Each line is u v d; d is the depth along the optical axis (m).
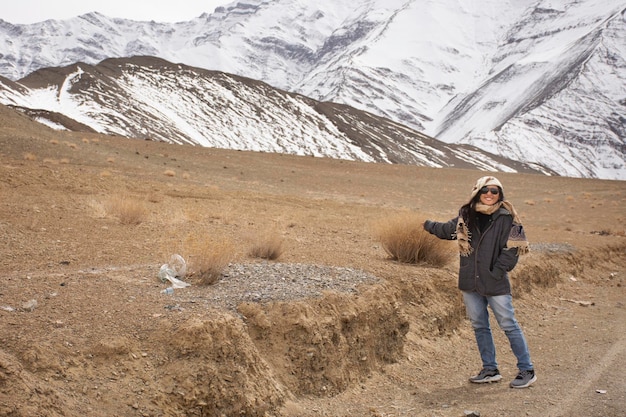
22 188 18.97
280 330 6.60
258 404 5.65
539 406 6.59
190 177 35.78
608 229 30.56
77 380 5.04
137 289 7.05
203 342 5.68
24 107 140.88
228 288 7.34
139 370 5.36
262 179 43.81
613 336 10.10
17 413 4.41
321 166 58.59
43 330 5.49
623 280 16.66
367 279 8.52
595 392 7.09
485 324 7.32
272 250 10.17
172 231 13.17
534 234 22.69
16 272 8.10
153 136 161.25
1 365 4.68
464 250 7.04
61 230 12.06
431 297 9.57
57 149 33.09
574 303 13.01
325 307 7.13
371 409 6.32
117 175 28.81
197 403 5.32
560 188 60.16
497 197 6.92
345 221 21.77
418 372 7.69
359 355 7.21
